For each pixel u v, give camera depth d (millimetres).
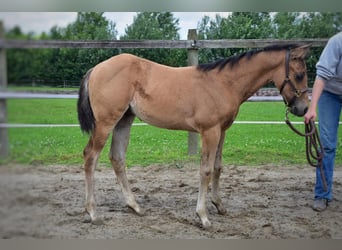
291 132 7703
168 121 3707
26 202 2016
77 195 4430
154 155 6176
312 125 3533
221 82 3623
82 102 3707
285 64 3654
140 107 3738
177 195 4508
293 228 3520
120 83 3633
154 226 3521
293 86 3672
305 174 5375
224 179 5145
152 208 4062
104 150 6461
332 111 3914
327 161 3975
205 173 3559
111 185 4871
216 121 3590
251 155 6188
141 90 3713
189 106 3623
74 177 5152
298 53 3650
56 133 6996
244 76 3662
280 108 9664
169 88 3664
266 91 7062
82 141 6855
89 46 5598
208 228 3473
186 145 6707
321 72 3559
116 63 3670
